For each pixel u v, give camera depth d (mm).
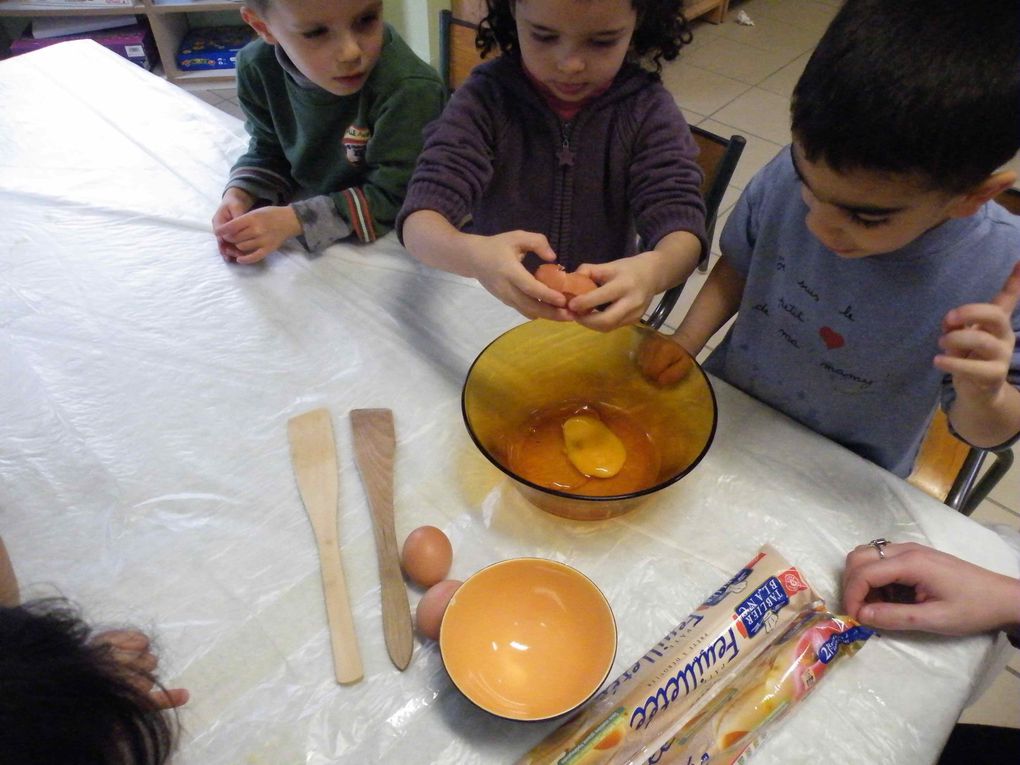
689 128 949
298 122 1005
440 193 815
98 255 845
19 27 2465
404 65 965
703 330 894
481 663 505
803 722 490
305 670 516
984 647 525
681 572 572
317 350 741
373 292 810
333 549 578
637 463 646
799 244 771
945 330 553
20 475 625
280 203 1030
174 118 1070
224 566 571
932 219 550
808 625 514
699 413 606
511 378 665
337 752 478
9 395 688
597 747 457
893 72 467
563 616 521
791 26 2889
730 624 507
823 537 595
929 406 782
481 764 471
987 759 702
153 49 2520
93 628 404
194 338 750
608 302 649
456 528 598
